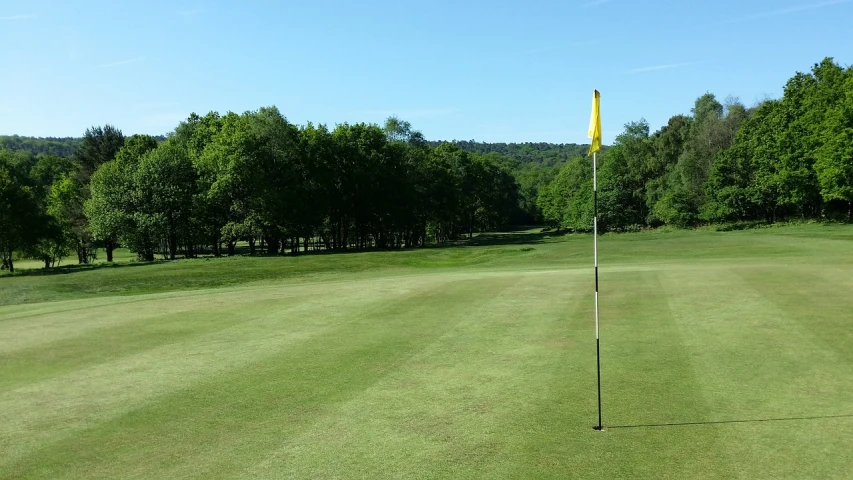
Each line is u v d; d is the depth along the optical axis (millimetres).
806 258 28125
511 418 7887
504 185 136000
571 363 10328
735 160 74312
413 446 7094
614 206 96750
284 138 65875
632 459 6535
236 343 12711
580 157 118500
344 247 77125
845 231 49656
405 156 81062
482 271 30547
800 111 61719
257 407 8695
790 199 63656
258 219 62844
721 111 93562
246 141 61750
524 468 6406
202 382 10008
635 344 11375
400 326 13852
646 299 15836
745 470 6191
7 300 30719
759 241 43000
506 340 12133
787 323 12312
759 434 7094
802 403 8047
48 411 8867
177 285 34594
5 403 9305
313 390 9391
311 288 21109
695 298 15586
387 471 6449
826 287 16094
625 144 101688
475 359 10828
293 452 7055
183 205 64125
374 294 18797
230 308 17078
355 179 73688
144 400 9195
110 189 63938
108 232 63719
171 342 13016
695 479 6020
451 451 6910
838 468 6168
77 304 19953
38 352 12492
